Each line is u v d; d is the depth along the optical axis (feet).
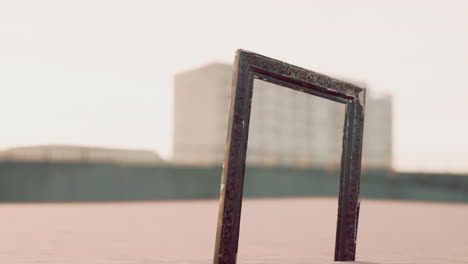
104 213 25.39
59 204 37.63
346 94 7.43
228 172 5.51
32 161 41.39
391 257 9.36
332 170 62.13
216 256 5.46
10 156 40.75
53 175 42.29
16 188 40.37
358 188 7.64
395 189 62.08
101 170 45.03
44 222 18.98
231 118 5.57
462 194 57.93
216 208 31.55
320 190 60.59
